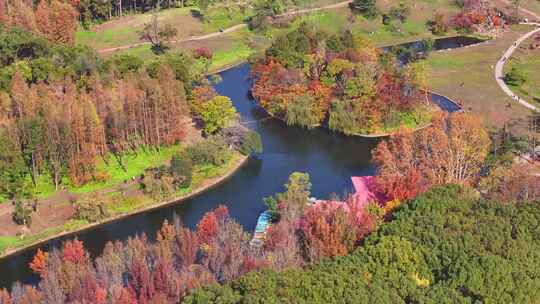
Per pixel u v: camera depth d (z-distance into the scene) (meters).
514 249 148.00
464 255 144.75
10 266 183.38
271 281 136.38
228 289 135.62
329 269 142.75
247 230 196.88
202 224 176.50
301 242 171.75
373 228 170.25
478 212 165.12
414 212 165.62
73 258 165.38
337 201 192.62
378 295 130.50
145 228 199.75
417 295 133.50
